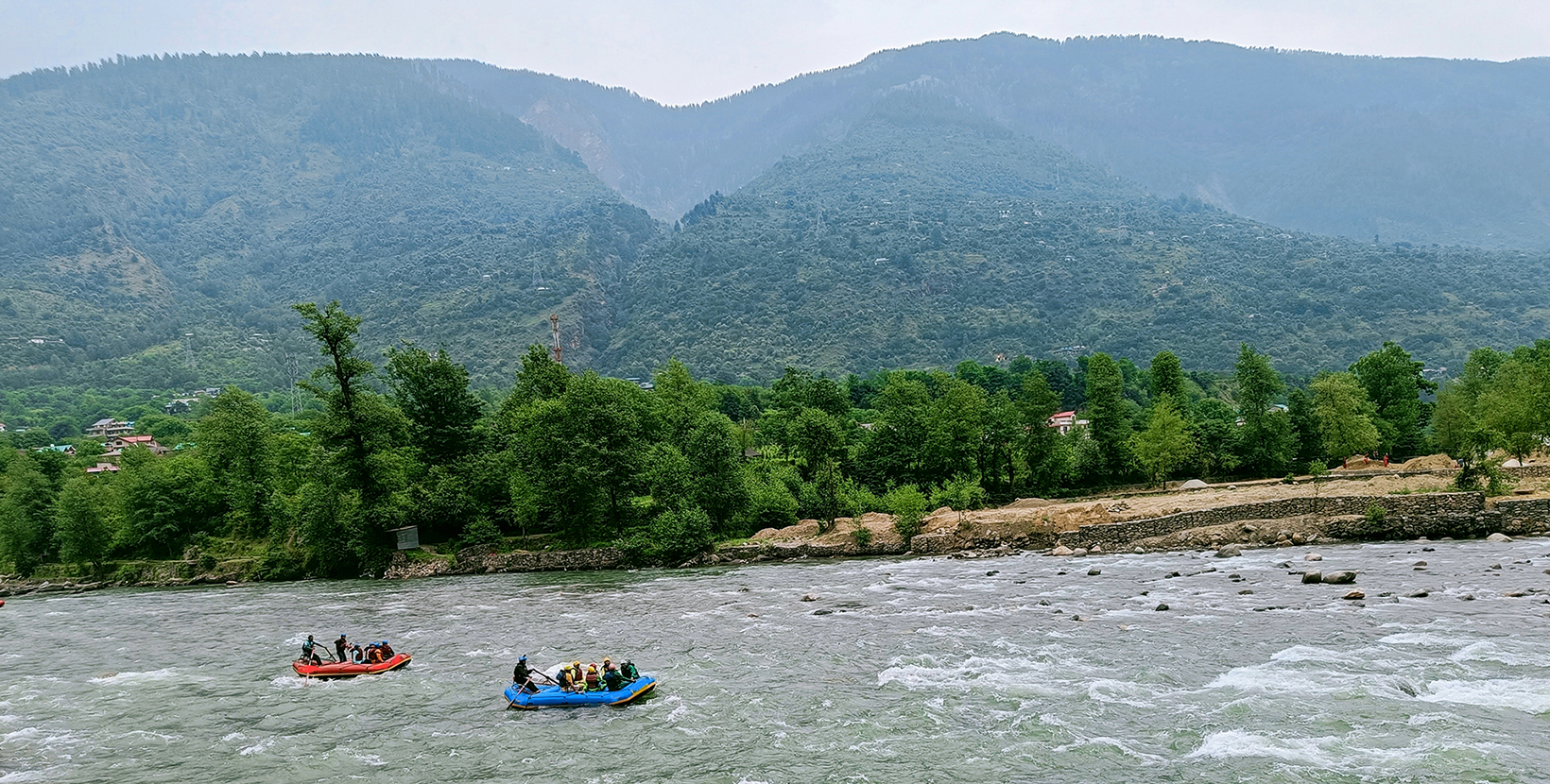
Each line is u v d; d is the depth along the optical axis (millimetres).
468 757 34125
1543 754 28984
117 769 34281
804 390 148250
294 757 34906
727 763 32094
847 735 34219
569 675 41531
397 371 111875
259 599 81000
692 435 101875
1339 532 80062
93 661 54906
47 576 112500
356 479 99312
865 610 57562
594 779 31188
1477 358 144000
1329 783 27594
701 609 61406
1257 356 134375
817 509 106562
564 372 116500
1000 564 77312
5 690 47750
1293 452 134625
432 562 97312
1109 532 84062
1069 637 47094
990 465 125938
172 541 115000
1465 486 87062
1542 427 95938
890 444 125375
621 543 94688
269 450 117000
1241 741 31203
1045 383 126500
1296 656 40812
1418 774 27938
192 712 41750
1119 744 31625
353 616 67312
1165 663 41062
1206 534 82375
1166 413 123375
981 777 29562
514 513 103188
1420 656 39781
